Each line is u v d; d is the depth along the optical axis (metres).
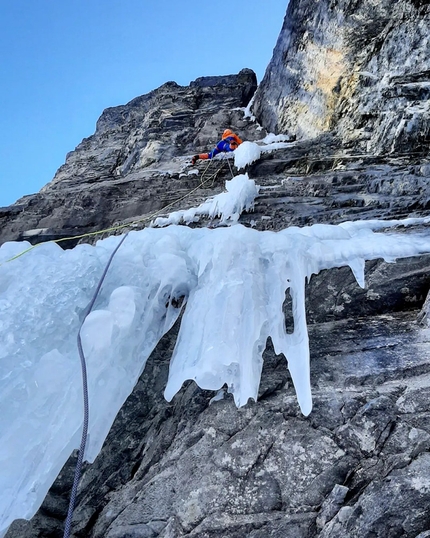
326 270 3.43
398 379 2.51
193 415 2.70
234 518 2.09
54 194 10.19
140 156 13.20
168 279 3.20
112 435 2.83
